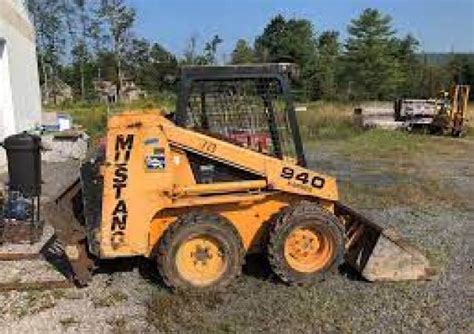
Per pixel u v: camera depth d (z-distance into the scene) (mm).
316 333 5711
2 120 14969
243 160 6750
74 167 14641
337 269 6992
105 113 26766
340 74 68375
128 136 6371
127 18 55312
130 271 7121
